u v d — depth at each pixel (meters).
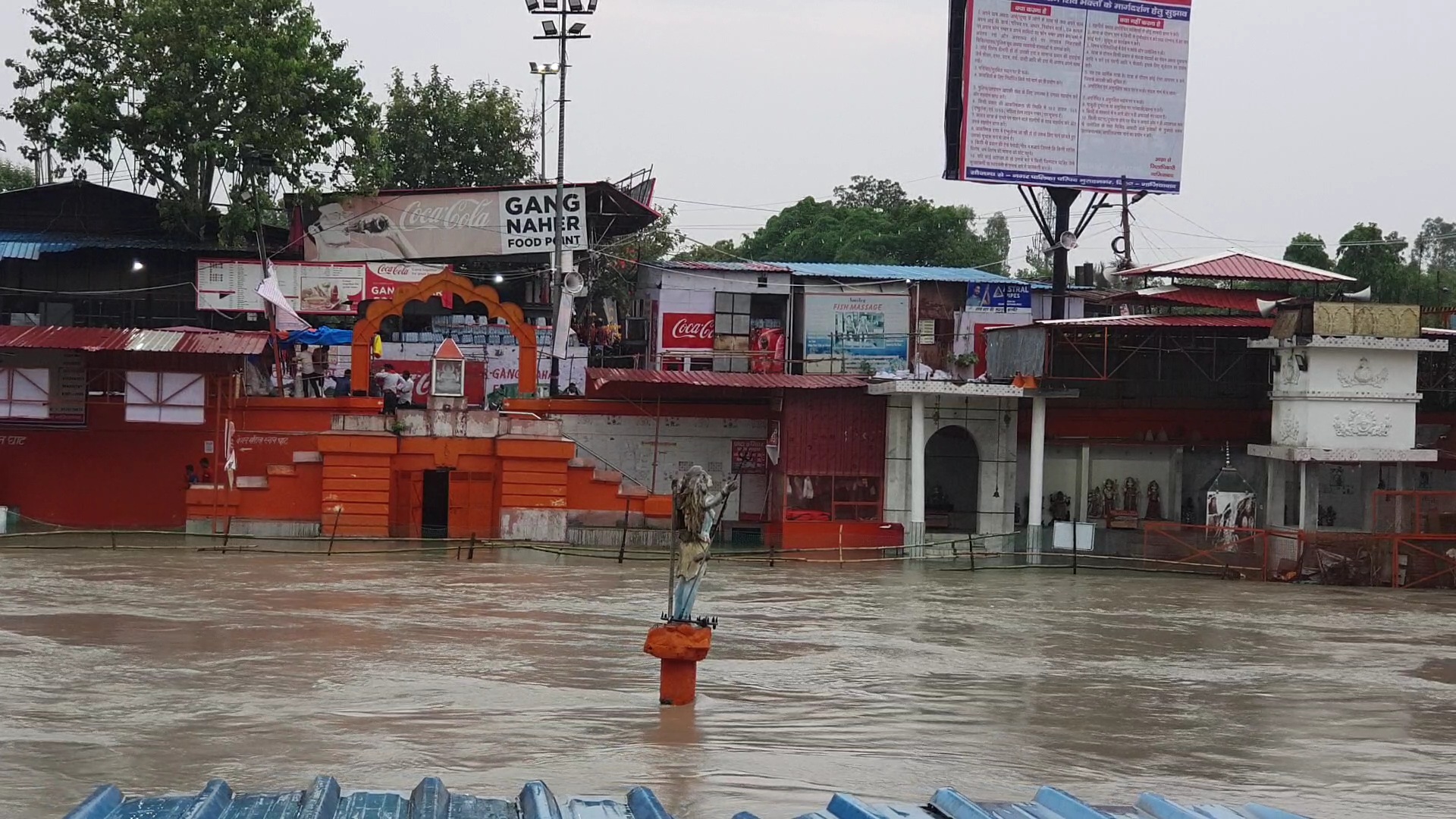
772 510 41.88
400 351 44.72
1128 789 13.73
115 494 39.22
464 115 54.22
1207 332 40.31
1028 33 43.28
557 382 42.78
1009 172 43.47
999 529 40.84
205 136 42.88
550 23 41.69
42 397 38.03
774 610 27.22
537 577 31.06
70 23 43.69
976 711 17.64
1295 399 37.84
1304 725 17.53
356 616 24.33
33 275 44.41
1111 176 44.09
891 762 14.44
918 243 64.31
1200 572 36.53
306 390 43.12
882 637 23.97
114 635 21.62
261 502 38.16
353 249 44.75
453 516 38.94
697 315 46.31
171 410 38.22
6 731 14.93
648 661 20.53
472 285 41.59
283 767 13.55
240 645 21.06
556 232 42.50
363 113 44.56
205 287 43.41
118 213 45.41
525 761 13.93
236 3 43.41
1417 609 30.69
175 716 15.97
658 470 42.41
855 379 40.78
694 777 13.32
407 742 14.73
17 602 24.84
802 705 17.61
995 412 40.94
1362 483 42.00
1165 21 44.06
